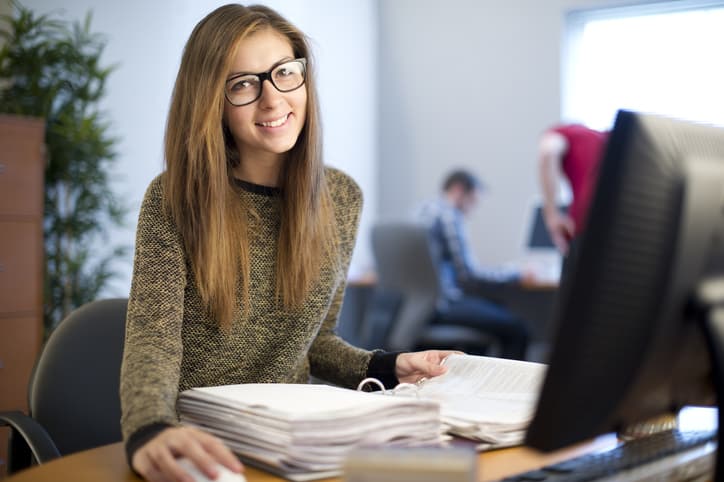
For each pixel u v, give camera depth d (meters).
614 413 0.78
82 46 3.67
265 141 1.31
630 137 0.72
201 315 1.31
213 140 1.27
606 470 0.87
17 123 3.21
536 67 5.98
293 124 1.32
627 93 5.77
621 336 0.74
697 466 0.93
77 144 3.48
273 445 0.89
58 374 1.51
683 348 0.80
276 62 1.29
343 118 6.18
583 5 5.82
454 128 6.29
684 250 0.75
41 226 3.29
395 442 0.93
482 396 1.20
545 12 5.95
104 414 1.53
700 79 5.52
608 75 5.84
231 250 1.29
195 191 1.28
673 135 0.75
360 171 6.39
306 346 1.42
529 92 6.01
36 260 3.27
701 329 0.78
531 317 5.30
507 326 4.76
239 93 1.29
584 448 1.02
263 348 1.37
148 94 4.53
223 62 1.28
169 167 1.29
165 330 1.17
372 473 0.69
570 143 3.93
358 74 6.34
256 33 1.30
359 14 6.35
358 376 1.42
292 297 1.36
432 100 6.38
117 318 1.60
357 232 1.55
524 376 1.23
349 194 1.54
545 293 5.25
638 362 0.76
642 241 0.73
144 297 1.21
